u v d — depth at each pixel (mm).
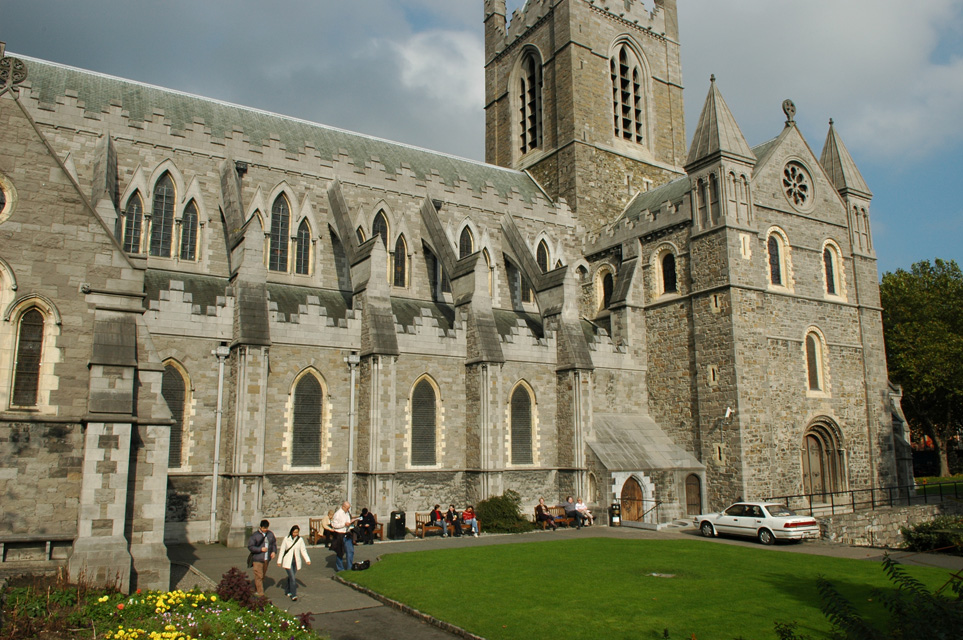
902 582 14609
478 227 54219
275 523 37156
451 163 61938
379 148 57438
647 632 17781
